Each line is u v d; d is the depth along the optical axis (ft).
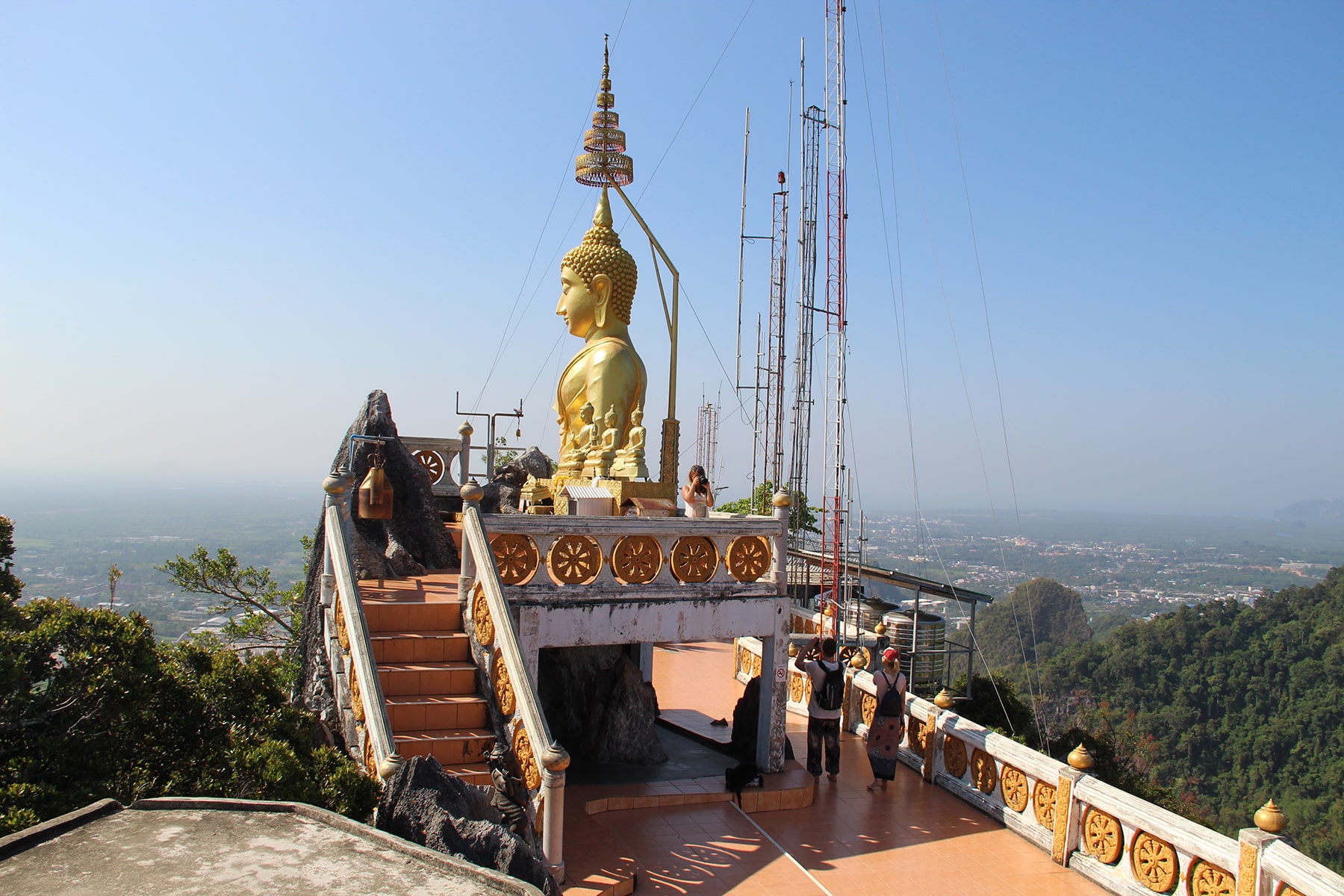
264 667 27.12
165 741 23.70
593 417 44.39
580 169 47.85
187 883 11.28
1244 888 22.25
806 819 33.04
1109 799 27.99
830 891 27.30
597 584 33.12
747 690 38.78
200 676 25.89
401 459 40.83
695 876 27.84
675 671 59.47
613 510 40.78
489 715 28.30
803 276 87.10
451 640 30.55
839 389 72.43
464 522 31.55
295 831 12.85
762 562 36.60
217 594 70.23
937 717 37.42
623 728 37.47
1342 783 169.58
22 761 20.58
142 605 298.56
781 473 90.53
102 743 22.38
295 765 21.90
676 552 34.81
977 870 29.09
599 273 45.73
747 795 33.65
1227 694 204.33
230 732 24.90
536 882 16.83
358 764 25.40
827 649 37.47
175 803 13.44
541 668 41.29
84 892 10.94
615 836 30.27
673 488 44.27
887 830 32.22
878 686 36.60
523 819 23.76
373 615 30.81
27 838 12.19
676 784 34.73
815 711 36.88
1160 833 25.81
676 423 44.96
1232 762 190.60
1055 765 30.71
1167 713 204.23
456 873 11.76
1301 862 20.71
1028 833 31.45
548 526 32.22
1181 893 25.09
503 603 28.32
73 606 25.50
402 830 17.60
